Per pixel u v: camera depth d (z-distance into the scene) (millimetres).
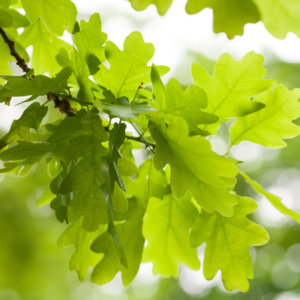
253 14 1306
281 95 1212
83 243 1237
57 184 1168
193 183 1168
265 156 3557
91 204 1163
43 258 3186
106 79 1196
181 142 1139
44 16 1209
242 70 1191
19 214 3217
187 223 1272
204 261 1222
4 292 3480
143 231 1282
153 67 1176
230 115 1200
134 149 1275
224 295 3928
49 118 3031
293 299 3537
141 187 1251
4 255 2979
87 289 4887
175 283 4402
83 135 1171
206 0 1305
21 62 1268
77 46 1193
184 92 1173
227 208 1172
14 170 1198
